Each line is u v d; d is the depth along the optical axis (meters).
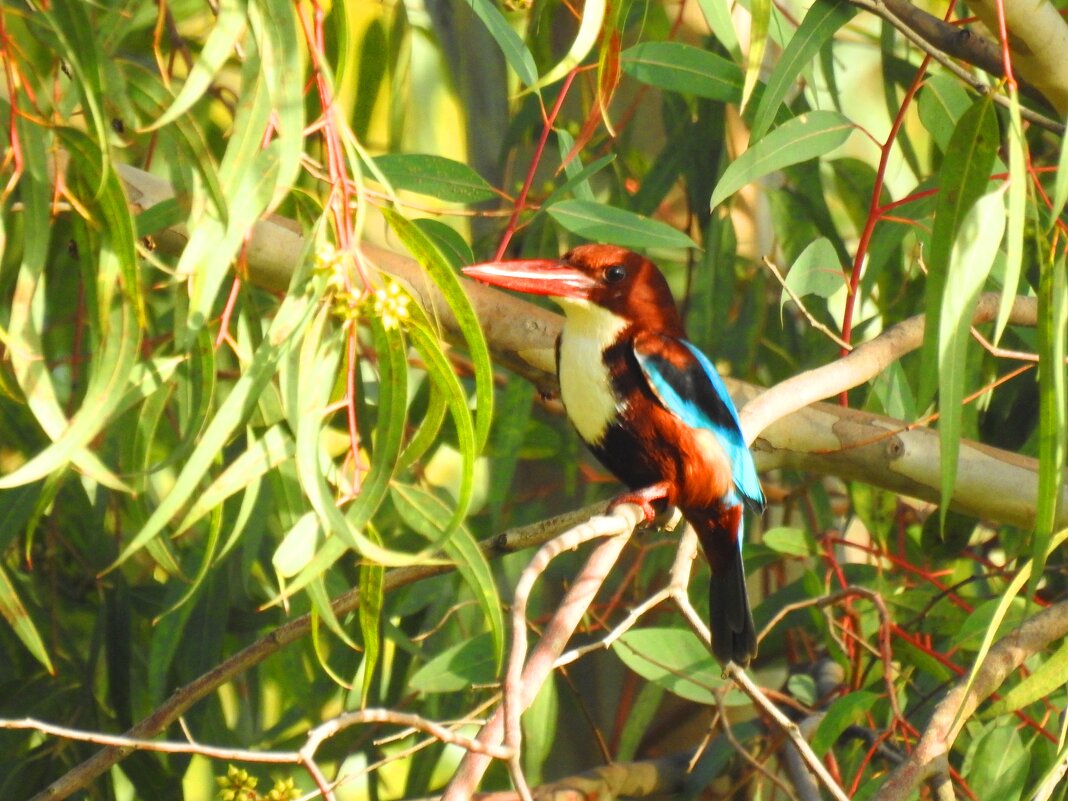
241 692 11.02
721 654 7.77
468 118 12.09
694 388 7.92
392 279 5.56
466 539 6.11
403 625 10.90
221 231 5.58
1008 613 9.08
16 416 10.13
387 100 11.71
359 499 5.87
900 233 9.34
